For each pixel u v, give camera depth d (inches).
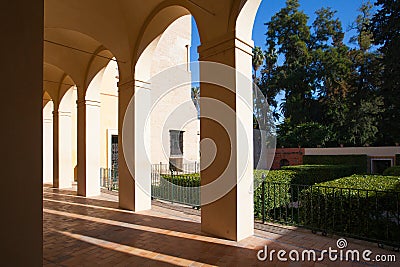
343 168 411.5
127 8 210.4
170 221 187.2
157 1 193.6
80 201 266.1
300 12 763.4
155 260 120.7
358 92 671.8
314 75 708.0
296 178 272.7
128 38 223.5
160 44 428.5
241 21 146.2
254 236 150.2
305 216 161.2
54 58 287.7
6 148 61.1
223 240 144.9
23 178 63.1
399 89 534.3
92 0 205.0
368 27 609.0
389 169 387.2
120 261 120.0
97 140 307.1
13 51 62.9
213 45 153.1
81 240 148.0
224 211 148.6
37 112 65.7
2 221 60.1
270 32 791.1
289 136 709.3
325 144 691.4
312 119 722.8
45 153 455.8
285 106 731.4
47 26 220.8
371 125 641.0
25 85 64.2
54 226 175.9
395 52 529.3
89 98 300.0
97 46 273.7
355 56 701.9
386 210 135.9
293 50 751.1
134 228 170.2
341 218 146.1
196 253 127.8
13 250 61.2
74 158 439.2
